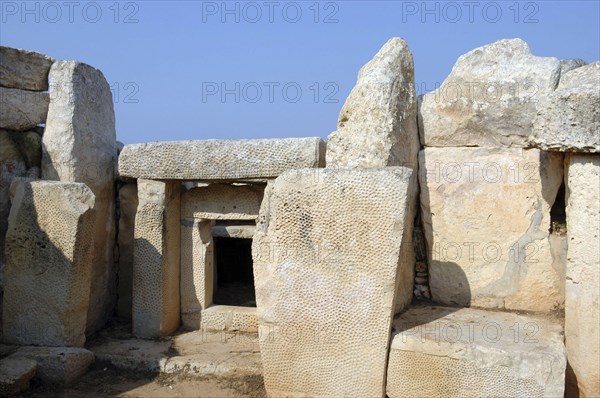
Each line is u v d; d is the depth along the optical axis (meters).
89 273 4.58
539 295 4.42
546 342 3.68
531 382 3.48
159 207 5.04
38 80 5.01
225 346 4.91
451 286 4.65
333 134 4.38
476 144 4.60
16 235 4.43
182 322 5.41
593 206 3.61
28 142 4.98
